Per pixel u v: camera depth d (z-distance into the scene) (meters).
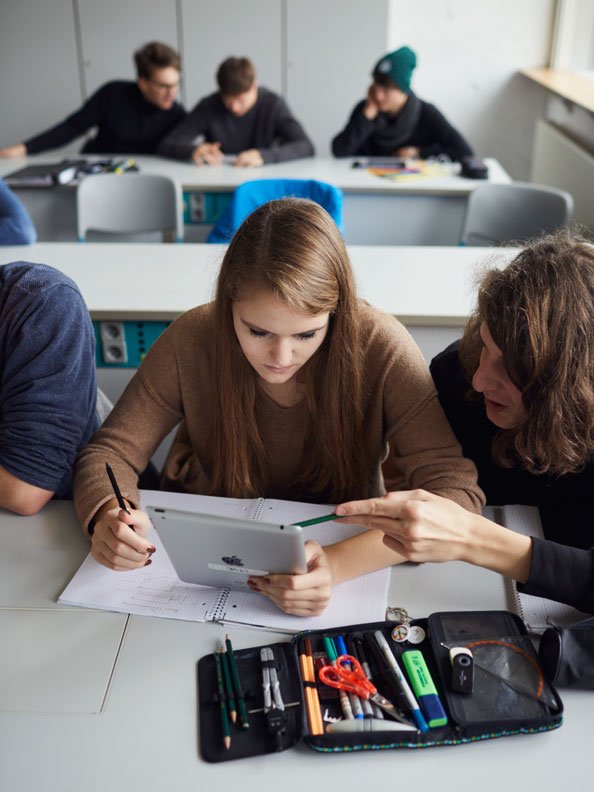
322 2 4.62
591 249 1.01
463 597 0.99
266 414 1.24
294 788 0.73
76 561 1.07
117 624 0.95
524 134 5.22
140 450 1.24
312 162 3.79
